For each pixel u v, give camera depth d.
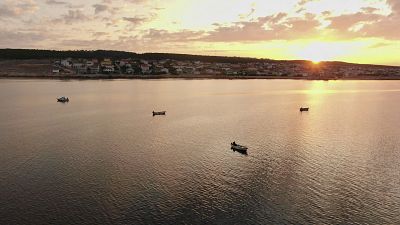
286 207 57.94
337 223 53.69
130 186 64.88
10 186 64.25
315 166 76.88
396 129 119.56
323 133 111.56
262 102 197.00
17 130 108.44
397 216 55.91
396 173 73.25
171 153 85.50
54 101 180.38
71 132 106.81
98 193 61.78
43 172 71.12
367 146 94.69
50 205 57.44
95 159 79.75
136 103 180.25
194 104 181.38
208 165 76.75
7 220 52.94
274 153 86.56
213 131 112.06
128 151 86.62
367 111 166.75
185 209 56.78
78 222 52.66
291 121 134.25
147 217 54.31
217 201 59.59
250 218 54.53
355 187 65.88
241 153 86.06
